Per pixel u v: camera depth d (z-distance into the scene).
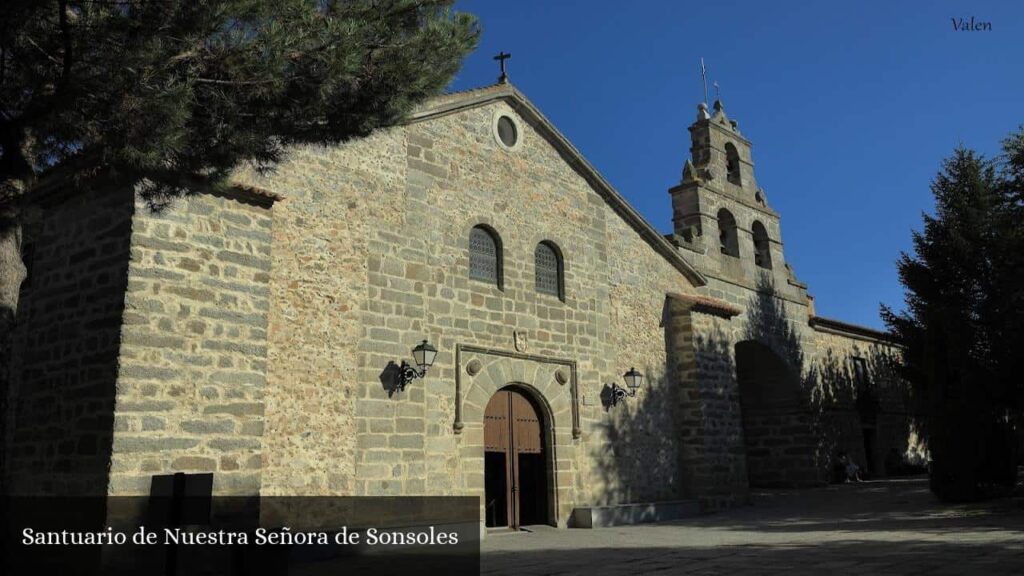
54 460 9.23
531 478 15.24
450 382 13.28
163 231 9.41
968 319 20.73
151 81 6.61
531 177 15.94
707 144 22.48
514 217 15.32
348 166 12.40
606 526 14.87
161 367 9.05
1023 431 24.58
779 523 14.24
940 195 22.95
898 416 28.59
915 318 23.00
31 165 7.71
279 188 11.34
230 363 9.73
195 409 9.25
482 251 14.66
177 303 9.36
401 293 12.73
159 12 6.50
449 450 12.95
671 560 9.48
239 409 9.69
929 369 16.95
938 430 16.53
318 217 11.77
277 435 10.51
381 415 11.89
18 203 7.41
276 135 8.09
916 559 8.57
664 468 17.36
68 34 6.43
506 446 14.40
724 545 10.98
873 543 10.39
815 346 24.67
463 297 13.87
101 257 9.45
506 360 14.42
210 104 7.29
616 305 17.27
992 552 8.90
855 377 26.56
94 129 6.93
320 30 7.19
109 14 6.47
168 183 8.01
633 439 16.80
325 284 11.61
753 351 23.08
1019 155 17.06
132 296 8.98
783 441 23.45
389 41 7.88
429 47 7.98
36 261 10.38
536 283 15.60
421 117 13.73
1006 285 18.09
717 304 19.16
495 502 15.74
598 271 17.02
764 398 23.92
